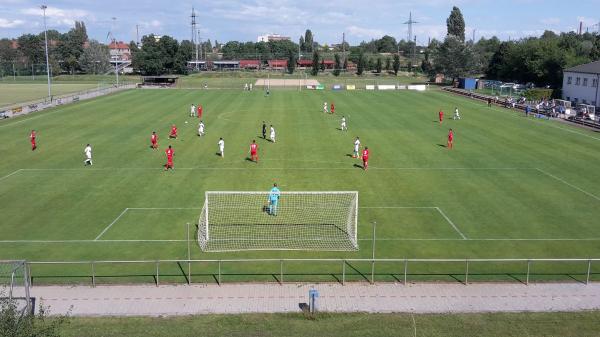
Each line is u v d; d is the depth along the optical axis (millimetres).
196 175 45438
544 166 48781
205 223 33594
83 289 25047
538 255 29562
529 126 70375
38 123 71438
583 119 73875
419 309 23203
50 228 33125
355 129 67688
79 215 35469
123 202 38219
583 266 28312
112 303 23656
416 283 25969
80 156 52031
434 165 49000
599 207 37531
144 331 21125
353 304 23625
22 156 51938
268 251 29906
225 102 96938
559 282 26203
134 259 28594
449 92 123188
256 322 21906
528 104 88750
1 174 45469
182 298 24172
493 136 63031
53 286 25297
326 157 52125
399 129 67688
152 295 24469
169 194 40094
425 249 30297
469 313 22812
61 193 40250
